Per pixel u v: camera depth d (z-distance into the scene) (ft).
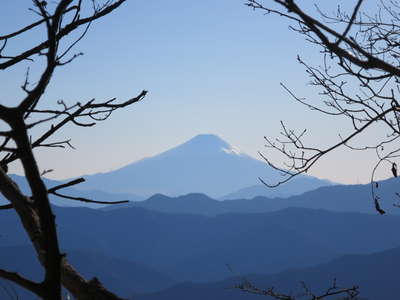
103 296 6.70
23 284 5.82
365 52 7.73
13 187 7.65
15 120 6.00
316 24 6.86
